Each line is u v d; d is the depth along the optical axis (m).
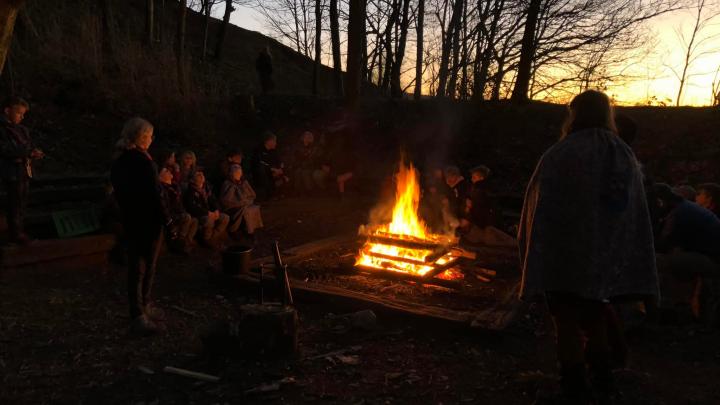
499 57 14.13
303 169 10.46
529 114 11.70
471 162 10.97
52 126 10.23
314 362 3.73
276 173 9.88
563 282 2.73
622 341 3.29
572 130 2.95
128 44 13.17
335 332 4.28
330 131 10.73
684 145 9.92
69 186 7.96
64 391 3.30
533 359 3.86
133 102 11.76
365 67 21.80
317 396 3.25
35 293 5.14
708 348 4.09
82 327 4.37
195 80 13.88
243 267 5.54
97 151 10.15
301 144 10.85
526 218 2.96
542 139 11.11
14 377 3.46
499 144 11.20
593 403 2.87
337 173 10.42
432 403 3.18
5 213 6.56
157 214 4.17
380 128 12.15
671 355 3.97
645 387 3.42
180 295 5.29
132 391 3.31
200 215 6.96
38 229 6.43
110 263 6.36
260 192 9.69
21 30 12.01
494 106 11.98
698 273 4.55
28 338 4.11
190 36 24.62
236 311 4.86
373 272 5.70
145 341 4.11
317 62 20.81
